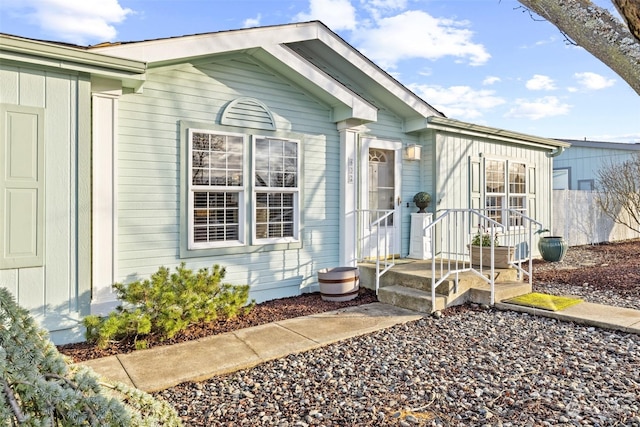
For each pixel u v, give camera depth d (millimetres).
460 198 7402
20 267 3523
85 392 1362
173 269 4691
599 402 2619
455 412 2529
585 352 3508
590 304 4883
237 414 2529
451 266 5984
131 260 4438
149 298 3746
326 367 3262
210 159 4973
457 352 3559
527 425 2348
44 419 1186
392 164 6859
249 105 5262
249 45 4855
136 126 4477
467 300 5191
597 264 8422
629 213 11953
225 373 3164
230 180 5125
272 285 5492
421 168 7184
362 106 5883
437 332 4117
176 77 4738
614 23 1198
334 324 4309
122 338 3783
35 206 3582
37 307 3592
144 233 4520
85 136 3811
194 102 4855
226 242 5109
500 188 8266
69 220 3736
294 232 5707
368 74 6074
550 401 2639
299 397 2760
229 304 4340
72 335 3781
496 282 5598
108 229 4160
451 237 7223
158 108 4617
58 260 3686
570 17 1262
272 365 3320
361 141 6352
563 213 11086
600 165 13750
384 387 2893
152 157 4574
